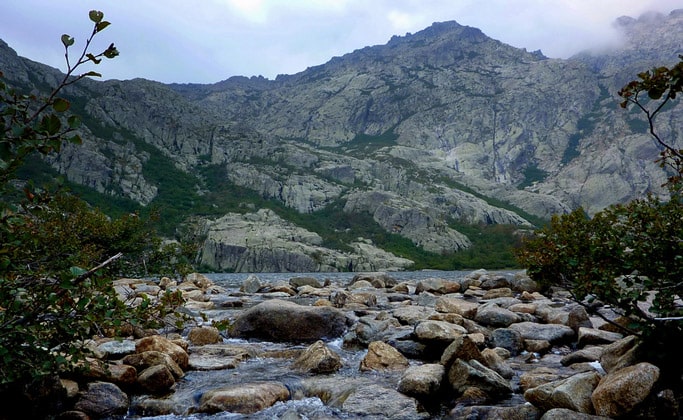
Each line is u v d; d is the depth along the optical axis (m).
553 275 9.42
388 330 14.38
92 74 4.97
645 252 8.17
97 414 7.90
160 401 8.63
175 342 12.05
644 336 8.23
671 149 7.90
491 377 9.08
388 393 8.99
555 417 7.02
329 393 9.20
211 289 31.75
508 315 16.31
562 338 13.98
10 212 5.23
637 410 6.95
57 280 5.96
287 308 15.31
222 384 9.65
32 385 7.14
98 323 6.49
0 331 5.73
